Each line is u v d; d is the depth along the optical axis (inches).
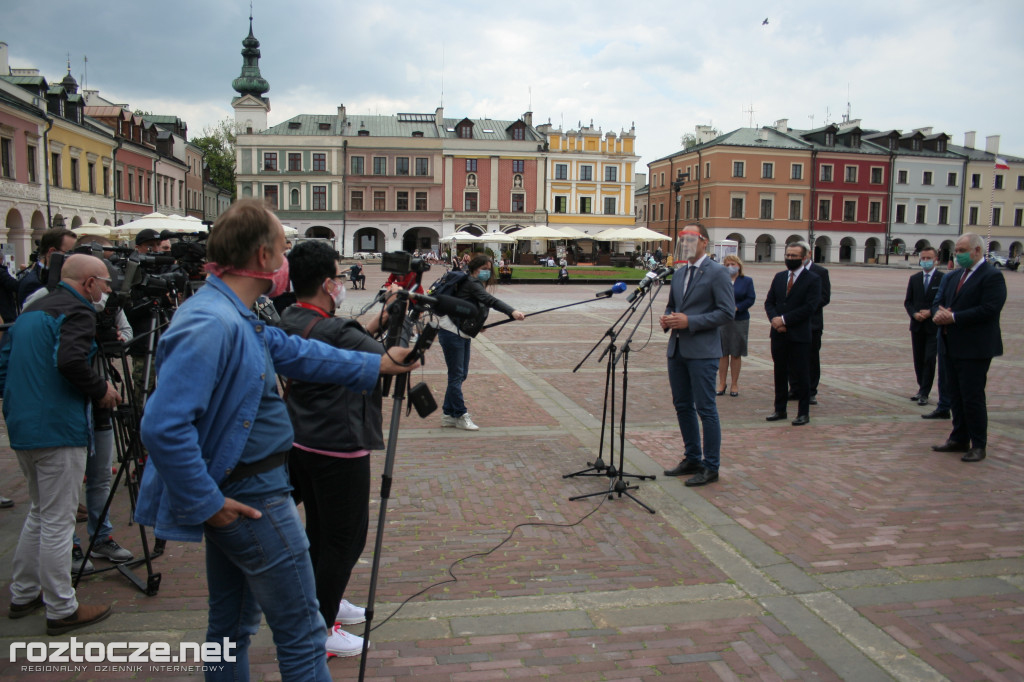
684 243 218.8
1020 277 1761.8
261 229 88.2
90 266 135.4
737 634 133.3
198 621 138.0
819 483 218.8
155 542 170.1
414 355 105.0
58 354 127.5
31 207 1168.2
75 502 133.9
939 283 319.9
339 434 117.8
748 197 2348.7
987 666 122.6
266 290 93.0
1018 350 506.6
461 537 177.5
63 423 129.1
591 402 333.1
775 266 2176.4
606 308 858.8
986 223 2516.0
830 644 129.9
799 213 2386.8
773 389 370.9
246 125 2293.3
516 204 2364.7
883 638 131.7
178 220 655.8
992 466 236.4
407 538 176.4
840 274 1774.1
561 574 157.8
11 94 1128.2
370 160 2299.5
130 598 146.6
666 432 281.9
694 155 2471.7
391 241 2329.0
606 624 136.8
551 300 980.6
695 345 215.5
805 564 162.7
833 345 528.4
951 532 180.9
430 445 258.7
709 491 212.1
